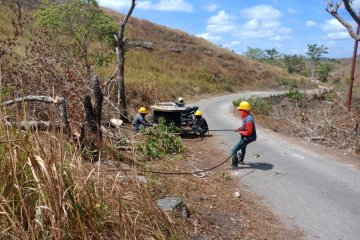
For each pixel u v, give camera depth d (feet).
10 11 104.83
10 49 36.99
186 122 45.44
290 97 98.94
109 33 61.11
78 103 31.19
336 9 40.86
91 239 12.34
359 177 28.07
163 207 17.99
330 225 19.97
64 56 40.70
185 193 22.36
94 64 56.95
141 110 38.86
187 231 17.20
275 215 21.24
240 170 29.58
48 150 12.55
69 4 55.57
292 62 267.59
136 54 129.29
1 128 12.57
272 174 28.53
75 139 21.47
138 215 14.83
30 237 11.21
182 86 107.34
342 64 416.67
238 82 159.12
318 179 27.43
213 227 18.61
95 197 13.56
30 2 122.31
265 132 47.75
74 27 55.11
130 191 16.63
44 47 38.96
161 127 33.94
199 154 34.71
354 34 40.68
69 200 12.15
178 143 33.06
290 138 43.73
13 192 11.73
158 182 21.68
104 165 21.48
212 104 88.84
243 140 29.50
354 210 21.91
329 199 23.58
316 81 217.77
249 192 24.77
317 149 37.68
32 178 12.01
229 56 185.26
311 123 46.75
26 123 12.76
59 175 11.90
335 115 51.67
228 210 21.30
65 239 11.52
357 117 43.11
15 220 10.96
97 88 23.79
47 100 21.35
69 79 33.65
